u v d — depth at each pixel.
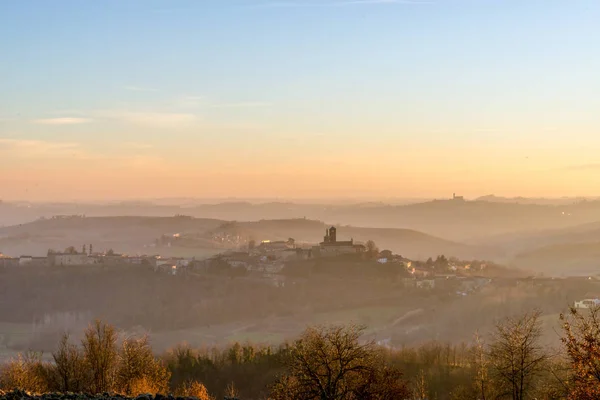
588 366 32.53
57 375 57.50
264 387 81.25
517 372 47.00
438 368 83.50
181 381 89.25
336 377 41.31
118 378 57.06
